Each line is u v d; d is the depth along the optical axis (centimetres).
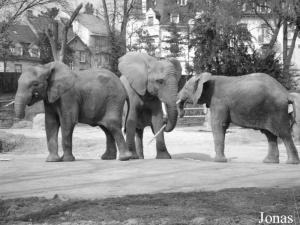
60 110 1350
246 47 3969
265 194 862
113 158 1495
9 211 778
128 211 762
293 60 6588
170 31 5753
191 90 1434
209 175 1103
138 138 1559
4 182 1063
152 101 1498
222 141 1395
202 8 3925
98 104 1378
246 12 4234
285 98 1354
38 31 6050
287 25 4328
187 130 3020
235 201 812
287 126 1359
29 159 1495
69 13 4084
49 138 1395
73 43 7106
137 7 4969
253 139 2506
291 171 1155
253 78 1373
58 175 1139
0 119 3341
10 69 6844
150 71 1466
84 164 1303
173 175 1109
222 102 1385
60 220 735
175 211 758
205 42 3959
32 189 981
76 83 1360
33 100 1335
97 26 8062
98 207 790
